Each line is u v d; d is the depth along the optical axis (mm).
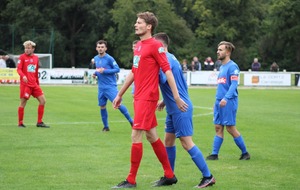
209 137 22359
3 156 17016
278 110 36062
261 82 67562
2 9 118875
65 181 13578
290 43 120938
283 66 122438
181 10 129250
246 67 120375
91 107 36438
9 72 62188
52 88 56969
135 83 12680
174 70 13047
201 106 39000
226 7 117625
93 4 113938
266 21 120812
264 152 18766
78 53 119312
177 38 114500
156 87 12594
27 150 18219
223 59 17484
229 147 19812
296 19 118062
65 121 27766
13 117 29234
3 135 21875
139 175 14477
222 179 14180
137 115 12547
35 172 14633
